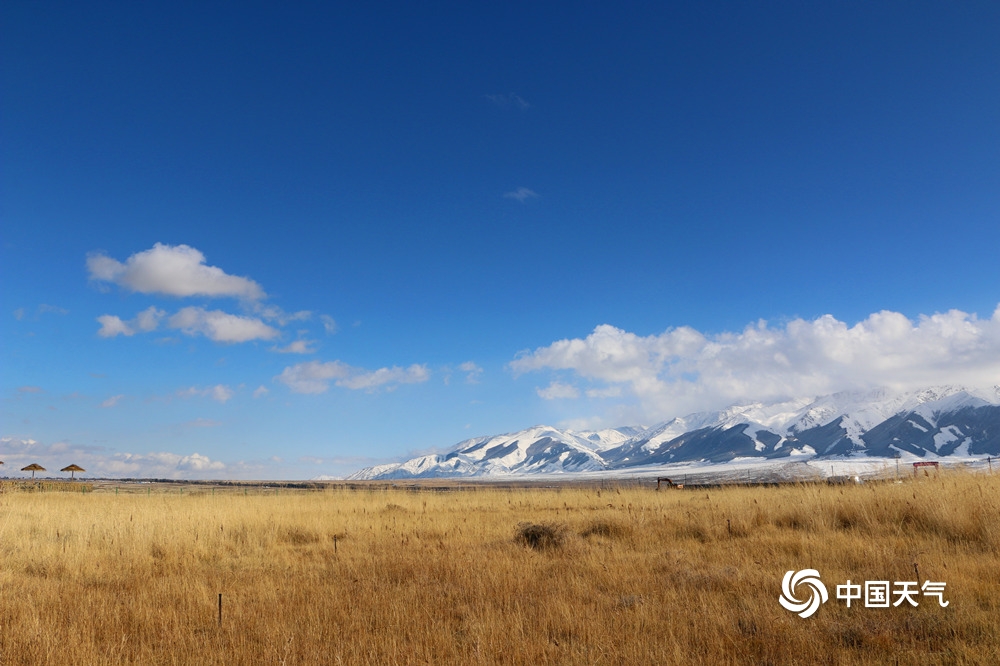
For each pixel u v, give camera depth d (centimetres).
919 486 1767
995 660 663
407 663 714
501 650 743
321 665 725
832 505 1717
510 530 1881
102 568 1394
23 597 1095
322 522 2114
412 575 1220
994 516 1357
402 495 3934
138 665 754
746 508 1859
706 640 766
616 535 1683
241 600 1041
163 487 8731
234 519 2133
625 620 852
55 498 3622
